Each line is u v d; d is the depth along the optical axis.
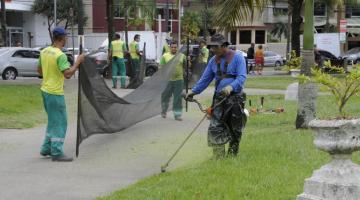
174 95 20.58
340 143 8.34
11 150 15.09
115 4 86.19
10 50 43.50
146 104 19.41
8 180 11.84
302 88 17.36
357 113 21.31
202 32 88.62
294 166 12.07
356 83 12.12
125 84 32.84
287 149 13.91
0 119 20.23
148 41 57.28
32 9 90.25
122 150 15.05
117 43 32.50
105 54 41.94
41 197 10.52
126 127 17.84
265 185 10.48
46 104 13.68
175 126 19.14
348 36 101.00
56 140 13.67
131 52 33.06
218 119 12.89
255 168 11.88
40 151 14.30
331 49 67.38
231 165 12.19
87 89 14.59
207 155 14.16
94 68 15.41
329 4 46.59
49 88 13.57
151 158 14.04
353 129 8.34
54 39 13.78
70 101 26.05
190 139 16.58
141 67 32.69
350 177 8.42
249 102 24.06
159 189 10.45
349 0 59.97
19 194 10.74
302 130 17.20
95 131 15.50
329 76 12.32
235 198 9.71
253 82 40.91
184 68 21.56
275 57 76.81
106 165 13.27
